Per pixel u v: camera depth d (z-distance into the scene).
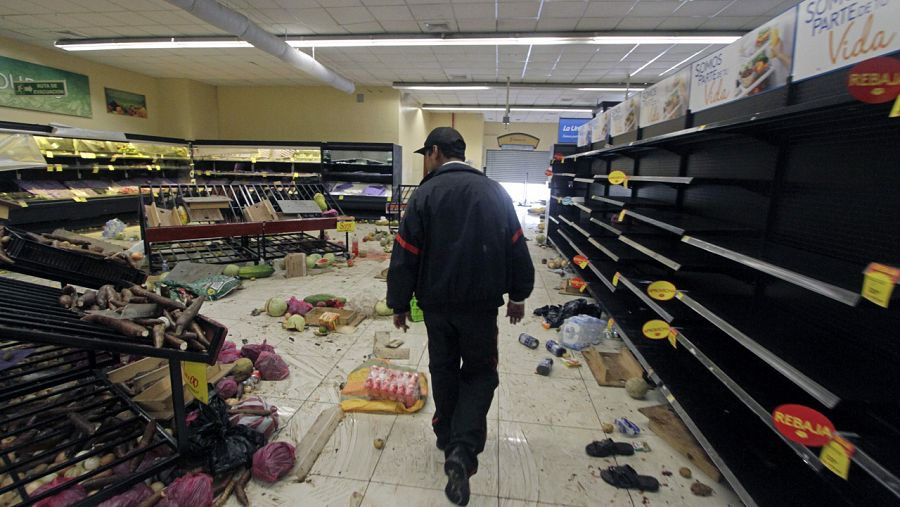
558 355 3.08
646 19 6.30
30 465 1.75
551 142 18.78
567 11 6.05
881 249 1.49
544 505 1.72
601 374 2.72
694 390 2.29
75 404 2.11
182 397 1.73
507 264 1.73
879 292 1.02
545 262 6.33
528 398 2.52
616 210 4.43
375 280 5.02
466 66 9.17
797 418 1.33
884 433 1.19
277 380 2.65
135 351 1.54
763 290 2.16
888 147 1.47
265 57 8.38
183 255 5.82
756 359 1.99
